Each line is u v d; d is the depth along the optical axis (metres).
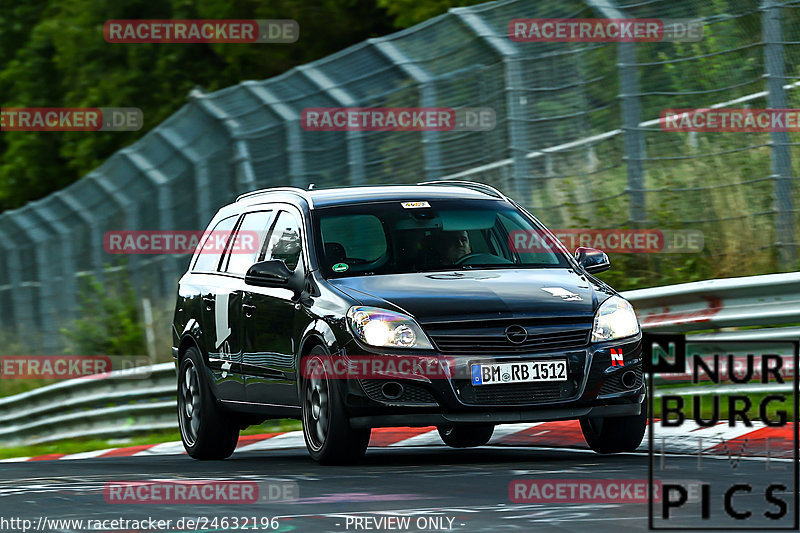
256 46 101.50
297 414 31.59
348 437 29.16
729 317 39.38
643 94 50.81
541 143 52.53
